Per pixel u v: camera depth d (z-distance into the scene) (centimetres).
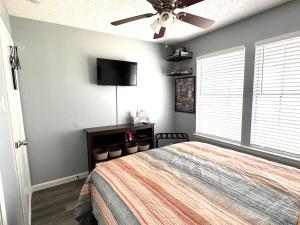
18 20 232
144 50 346
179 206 108
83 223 164
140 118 345
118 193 123
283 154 223
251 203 111
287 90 218
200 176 144
